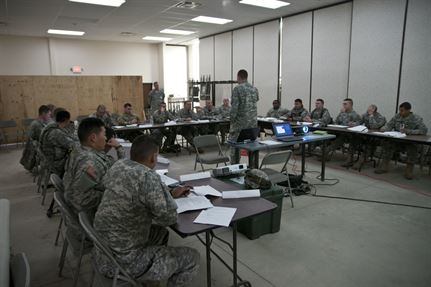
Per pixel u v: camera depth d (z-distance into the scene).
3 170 5.55
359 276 2.32
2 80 7.88
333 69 6.63
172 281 1.72
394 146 4.86
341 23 6.35
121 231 1.54
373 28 5.80
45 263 2.55
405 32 5.36
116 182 1.56
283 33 7.59
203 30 9.04
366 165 5.50
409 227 3.11
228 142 4.08
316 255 2.62
